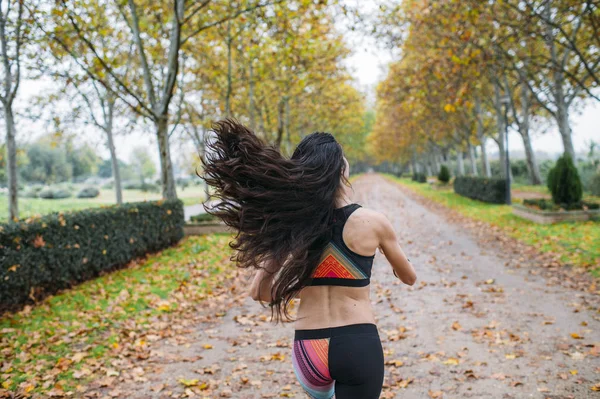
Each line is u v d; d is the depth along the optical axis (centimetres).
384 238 210
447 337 547
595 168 2641
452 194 3150
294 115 2798
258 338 585
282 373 466
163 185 1390
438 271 939
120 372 476
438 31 1647
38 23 994
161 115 1330
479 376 434
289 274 199
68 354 517
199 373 471
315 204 201
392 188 4634
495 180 2230
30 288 713
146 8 1335
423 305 695
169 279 920
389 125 4659
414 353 502
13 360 492
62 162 6819
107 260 944
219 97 2169
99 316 657
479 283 814
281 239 203
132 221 1058
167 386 442
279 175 201
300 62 1653
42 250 738
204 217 1694
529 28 1257
